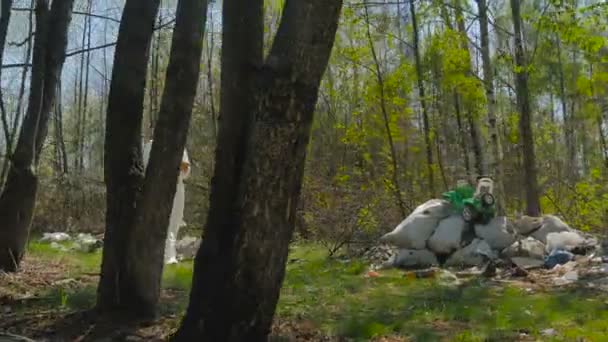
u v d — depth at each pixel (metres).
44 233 21.33
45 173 27.14
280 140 4.81
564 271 10.45
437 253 12.32
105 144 6.81
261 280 4.89
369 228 14.73
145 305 6.66
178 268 11.49
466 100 19.69
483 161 19.38
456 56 18.69
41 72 10.46
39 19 10.50
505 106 28.09
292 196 4.91
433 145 24.53
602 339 6.02
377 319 7.00
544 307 7.57
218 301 4.95
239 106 5.20
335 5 4.87
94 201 23.56
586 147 31.23
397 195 17.50
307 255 13.88
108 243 6.72
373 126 22.41
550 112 33.09
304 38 4.81
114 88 6.77
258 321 4.93
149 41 6.93
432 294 8.77
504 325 6.71
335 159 22.86
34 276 10.10
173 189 6.64
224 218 5.05
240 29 5.34
